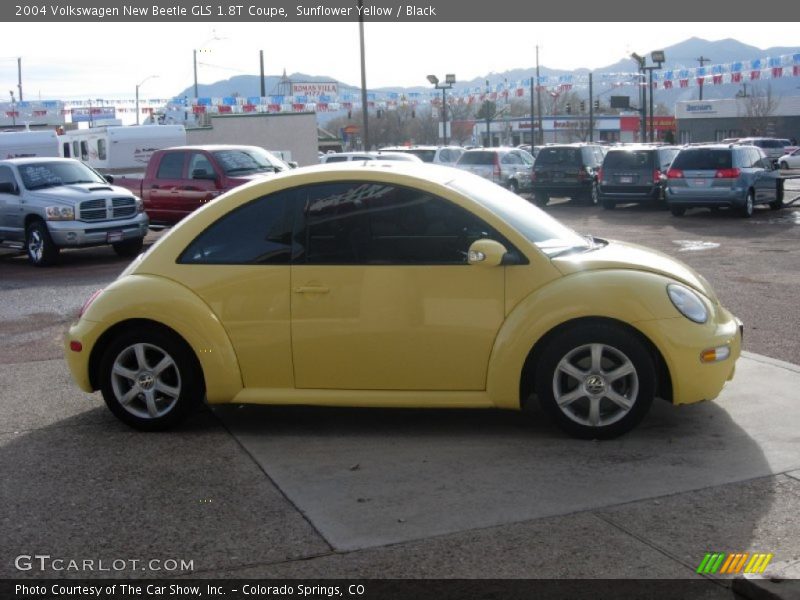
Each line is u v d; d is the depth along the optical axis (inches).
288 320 223.3
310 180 226.8
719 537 166.4
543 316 211.9
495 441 221.5
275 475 202.7
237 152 721.0
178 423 234.8
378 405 222.7
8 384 291.9
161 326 230.4
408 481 197.0
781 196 919.7
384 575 155.5
